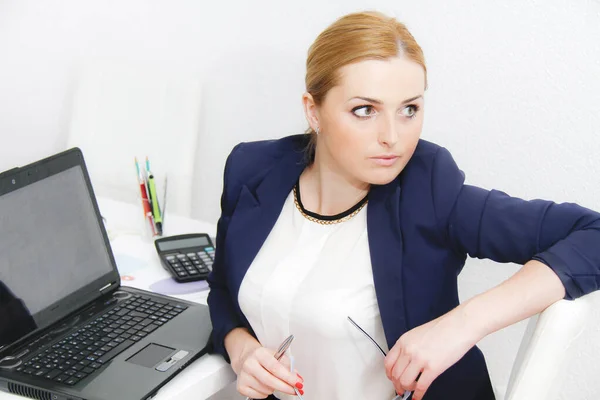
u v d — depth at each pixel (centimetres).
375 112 95
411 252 103
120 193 186
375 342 101
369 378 109
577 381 161
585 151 146
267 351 103
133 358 109
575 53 141
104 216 167
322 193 110
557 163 150
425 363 89
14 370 105
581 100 143
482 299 91
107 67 185
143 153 182
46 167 120
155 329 118
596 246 92
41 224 117
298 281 108
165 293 134
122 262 146
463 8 150
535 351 90
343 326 104
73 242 123
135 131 182
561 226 95
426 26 155
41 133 224
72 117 188
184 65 193
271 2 174
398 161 97
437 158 105
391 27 94
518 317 90
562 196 152
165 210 164
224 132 193
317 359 108
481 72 152
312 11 170
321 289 105
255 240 113
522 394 91
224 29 183
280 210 113
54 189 121
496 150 156
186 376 108
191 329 118
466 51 152
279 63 179
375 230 105
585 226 94
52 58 213
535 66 146
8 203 112
